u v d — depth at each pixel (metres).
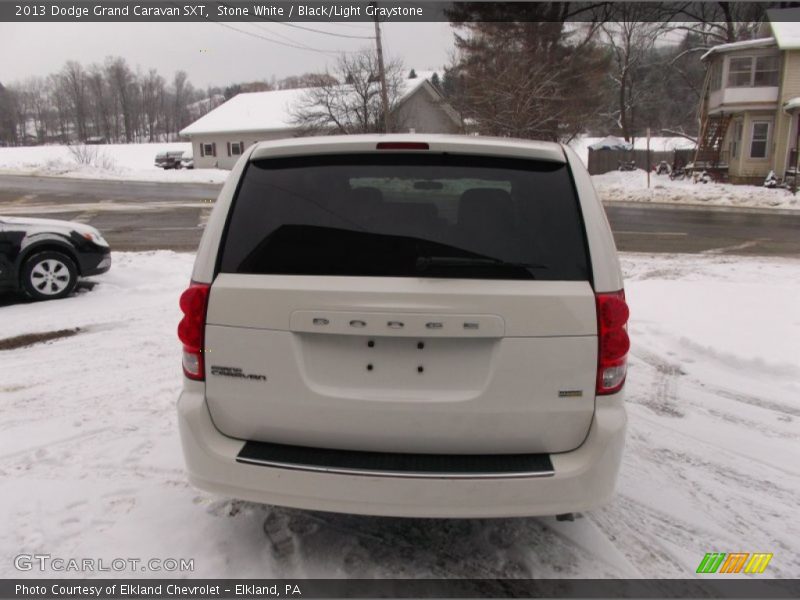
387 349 2.40
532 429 2.41
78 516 3.07
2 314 7.14
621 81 42.88
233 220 2.55
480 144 2.57
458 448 2.43
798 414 4.56
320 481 2.40
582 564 2.80
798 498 3.41
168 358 5.66
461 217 2.48
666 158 35.44
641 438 4.13
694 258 11.66
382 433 2.43
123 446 3.84
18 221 7.79
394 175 2.56
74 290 8.28
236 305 2.45
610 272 2.44
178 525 3.02
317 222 2.50
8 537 2.90
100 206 21.14
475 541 2.96
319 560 2.79
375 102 33.47
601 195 26.00
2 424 4.16
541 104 26.80
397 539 2.96
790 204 22.44
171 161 46.25
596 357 2.39
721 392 4.98
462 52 29.20
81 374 5.20
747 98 27.89
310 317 2.38
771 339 6.00
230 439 2.55
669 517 3.19
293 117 39.28
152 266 9.95
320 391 2.43
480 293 2.33
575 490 2.39
